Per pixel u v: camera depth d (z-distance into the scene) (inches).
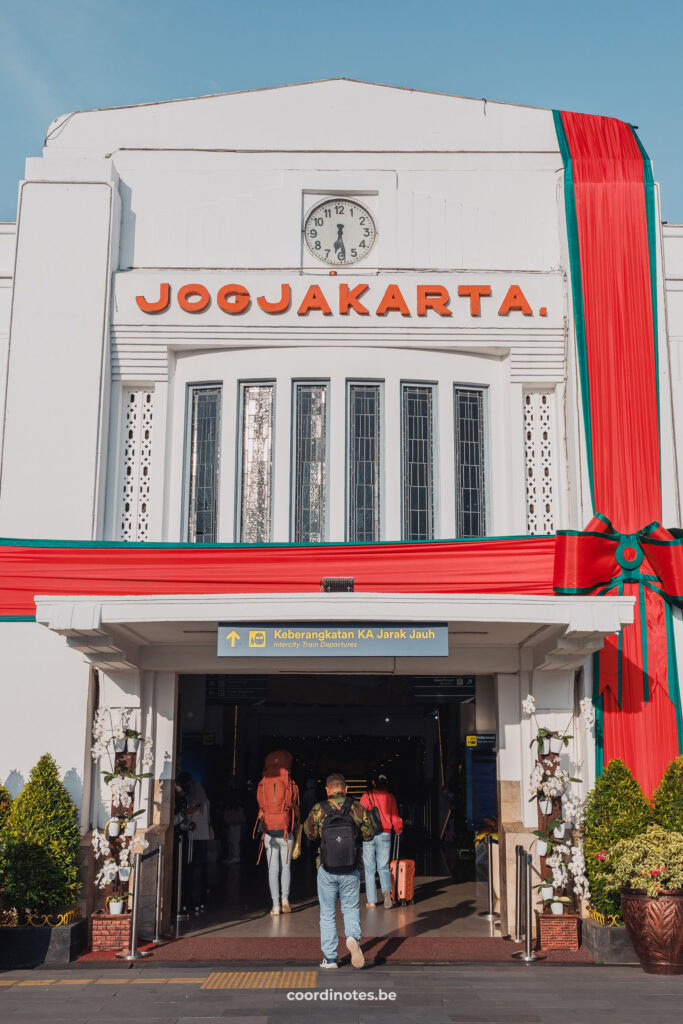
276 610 385.7
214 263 515.2
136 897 408.8
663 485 484.4
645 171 514.6
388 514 492.4
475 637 448.5
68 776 448.1
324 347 502.6
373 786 538.3
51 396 486.3
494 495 506.3
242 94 538.0
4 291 515.2
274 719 862.5
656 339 497.0
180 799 510.6
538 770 447.2
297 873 657.0
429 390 511.2
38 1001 325.7
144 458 502.3
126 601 388.8
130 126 537.0
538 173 530.3
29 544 463.5
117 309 501.4
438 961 396.5
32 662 458.9
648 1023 294.5
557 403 507.2
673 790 427.5
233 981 356.8
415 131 535.5
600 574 460.8
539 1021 296.5
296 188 521.3
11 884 403.9
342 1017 300.8
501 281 509.0
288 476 494.9
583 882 423.2
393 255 516.7
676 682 460.1
